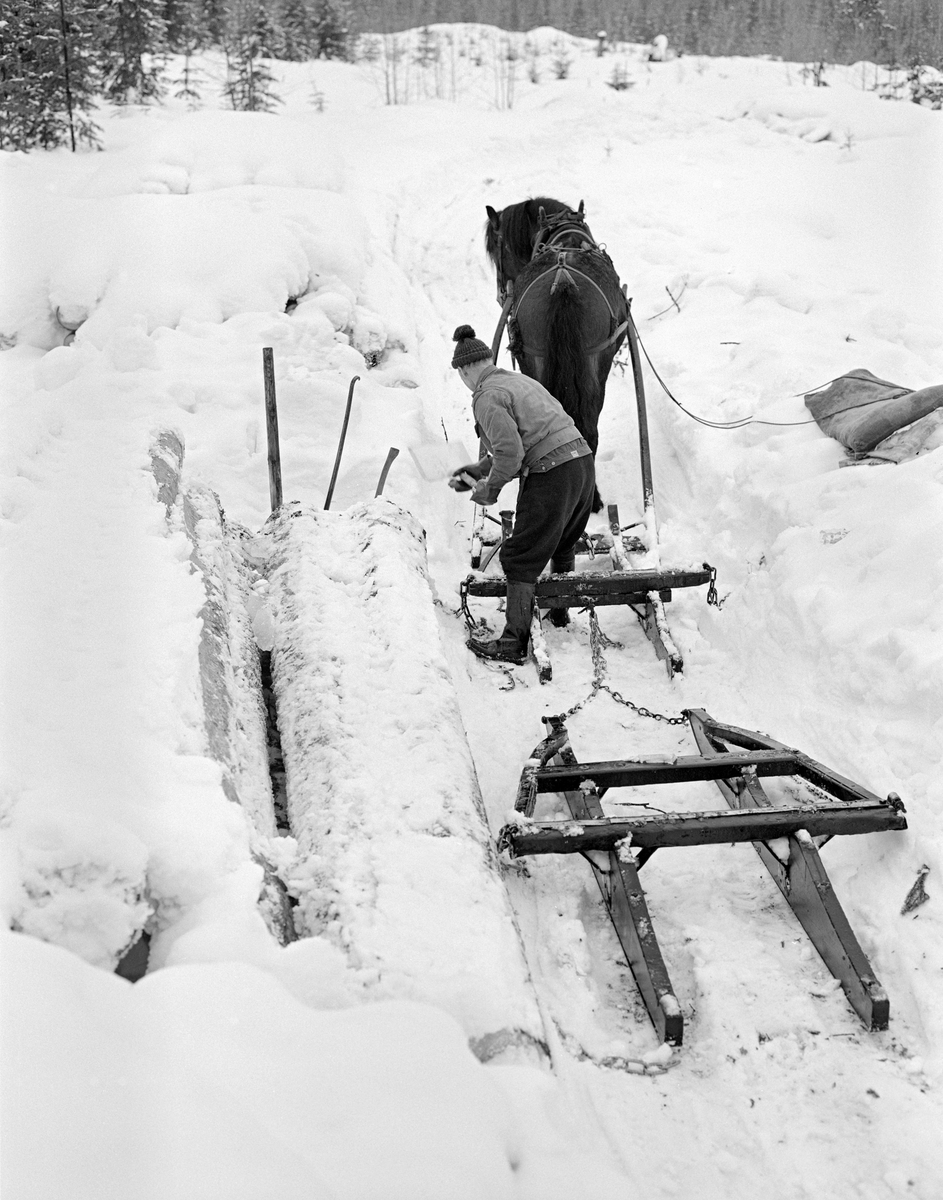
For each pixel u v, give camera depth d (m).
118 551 3.66
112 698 2.91
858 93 21.56
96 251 8.66
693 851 3.74
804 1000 3.02
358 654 3.84
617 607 5.76
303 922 2.74
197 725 3.01
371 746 3.41
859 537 5.02
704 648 5.18
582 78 30.16
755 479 6.09
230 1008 1.90
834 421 6.23
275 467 5.63
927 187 15.72
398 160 16.88
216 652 3.53
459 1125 1.80
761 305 9.26
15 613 3.23
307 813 3.18
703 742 4.25
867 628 4.43
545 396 4.90
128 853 2.30
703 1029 2.95
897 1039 2.88
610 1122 2.63
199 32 29.28
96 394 6.58
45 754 2.64
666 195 15.28
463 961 2.62
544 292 5.79
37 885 2.21
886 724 3.97
